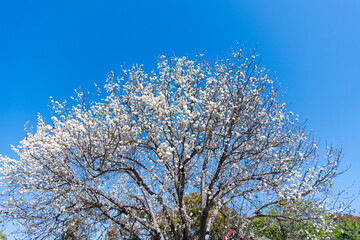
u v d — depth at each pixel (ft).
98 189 31.53
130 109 34.99
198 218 44.45
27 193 29.32
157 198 34.24
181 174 32.76
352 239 40.24
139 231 35.73
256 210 35.01
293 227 37.58
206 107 32.81
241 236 31.89
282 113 37.24
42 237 27.76
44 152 27.89
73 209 29.25
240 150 35.86
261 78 37.32
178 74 37.93
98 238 30.94
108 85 37.65
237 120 34.65
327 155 35.01
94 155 29.45
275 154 33.63
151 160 35.88
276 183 31.30
